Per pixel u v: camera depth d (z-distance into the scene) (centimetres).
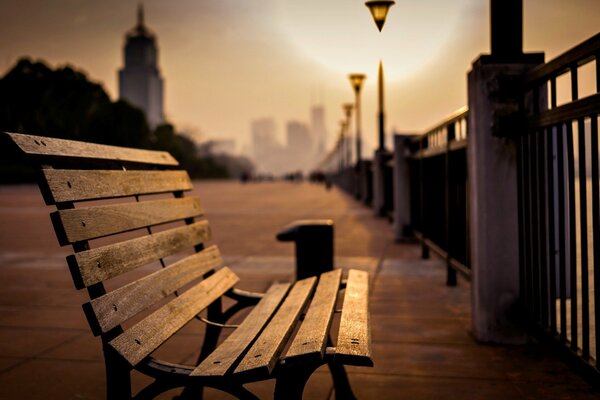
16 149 186
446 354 390
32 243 1038
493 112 403
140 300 222
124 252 224
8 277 699
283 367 196
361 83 2578
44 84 7119
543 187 350
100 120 7475
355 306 269
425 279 664
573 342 304
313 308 271
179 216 295
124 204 238
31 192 3903
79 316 504
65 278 692
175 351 403
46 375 357
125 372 193
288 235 455
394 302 547
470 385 334
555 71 313
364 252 892
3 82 7012
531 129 364
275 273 717
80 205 1064
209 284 296
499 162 406
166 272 256
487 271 410
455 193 602
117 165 253
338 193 3622
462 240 556
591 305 445
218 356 214
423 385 335
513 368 361
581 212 287
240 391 193
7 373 361
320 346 199
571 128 295
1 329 462
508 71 398
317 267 455
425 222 797
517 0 397
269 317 267
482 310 414
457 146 548
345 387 309
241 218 1591
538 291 367
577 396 316
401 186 1011
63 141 215
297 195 3303
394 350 400
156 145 9962
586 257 289
